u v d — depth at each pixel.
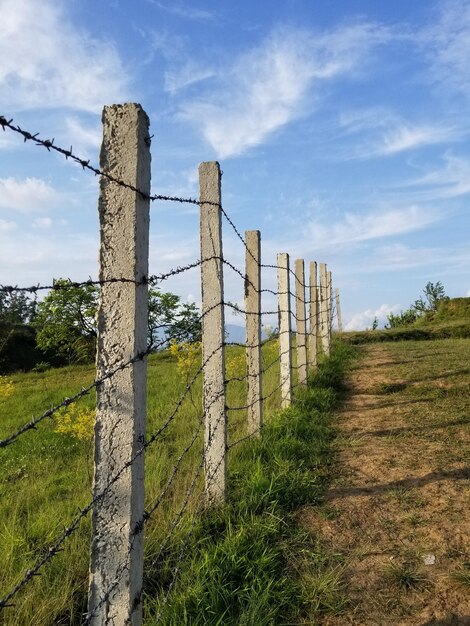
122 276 2.19
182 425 6.96
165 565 3.23
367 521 3.86
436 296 35.44
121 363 2.18
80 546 3.58
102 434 2.17
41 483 5.27
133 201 2.19
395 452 5.34
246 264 5.95
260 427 5.84
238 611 2.86
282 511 4.02
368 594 2.99
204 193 4.22
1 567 3.38
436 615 2.76
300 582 3.10
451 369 9.69
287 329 7.35
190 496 4.11
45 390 12.95
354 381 9.65
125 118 2.22
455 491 4.26
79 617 2.95
